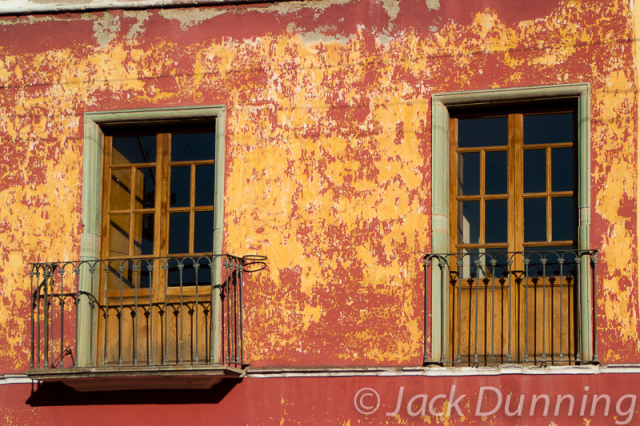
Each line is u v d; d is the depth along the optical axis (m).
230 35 13.75
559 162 12.80
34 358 13.43
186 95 13.72
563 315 12.41
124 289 13.72
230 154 13.48
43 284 13.30
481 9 13.05
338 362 12.71
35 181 13.92
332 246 13.00
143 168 13.98
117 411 13.17
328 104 13.31
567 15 12.78
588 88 12.54
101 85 13.98
